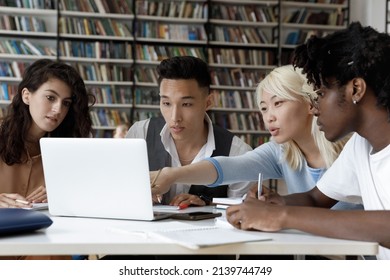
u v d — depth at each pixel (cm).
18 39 636
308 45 121
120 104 644
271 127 175
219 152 227
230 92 674
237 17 673
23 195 212
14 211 120
